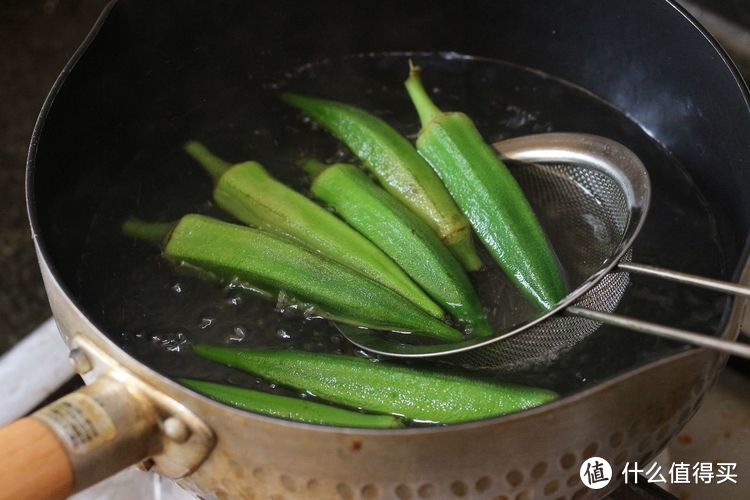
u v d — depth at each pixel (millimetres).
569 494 327
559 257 394
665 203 405
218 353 372
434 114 423
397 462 307
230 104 440
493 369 365
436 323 384
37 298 451
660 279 383
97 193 405
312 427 304
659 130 423
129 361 311
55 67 506
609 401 310
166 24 409
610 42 423
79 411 307
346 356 371
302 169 421
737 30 481
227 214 409
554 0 425
